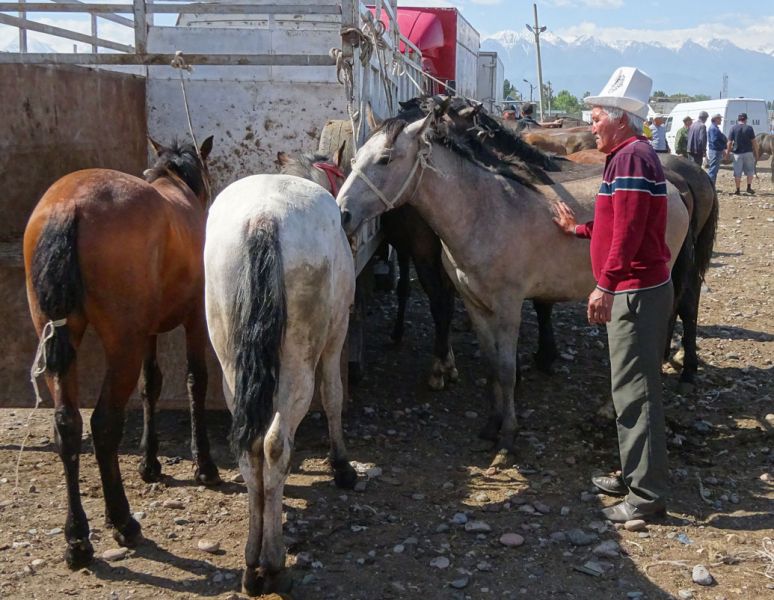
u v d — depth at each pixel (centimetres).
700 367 704
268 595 350
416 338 802
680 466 504
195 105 643
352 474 471
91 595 355
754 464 507
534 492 468
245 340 321
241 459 339
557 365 712
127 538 393
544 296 536
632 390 425
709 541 409
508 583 371
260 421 318
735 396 632
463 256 512
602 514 437
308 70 761
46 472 490
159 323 432
